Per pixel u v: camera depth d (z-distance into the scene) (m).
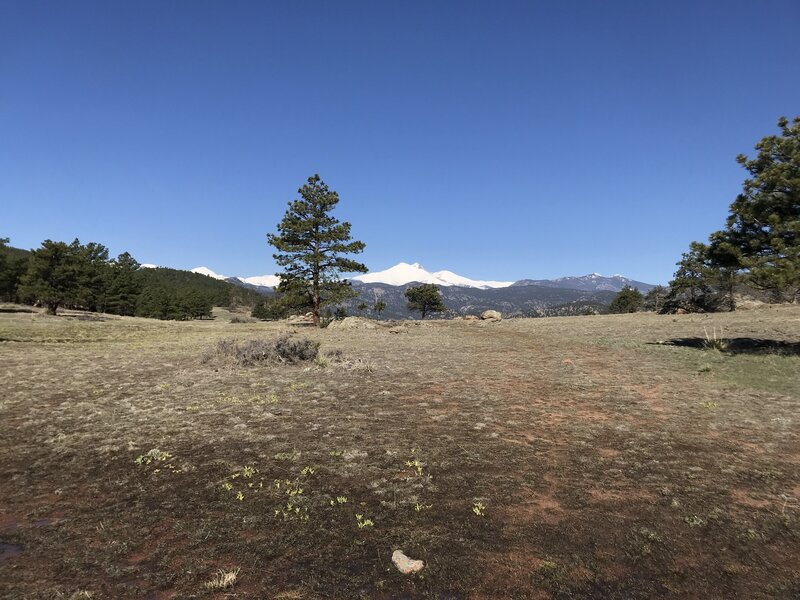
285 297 44.88
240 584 3.90
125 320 61.22
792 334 24.88
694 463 6.83
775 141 17.27
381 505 5.41
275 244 44.75
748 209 17.34
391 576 4.05
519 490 5.85
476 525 4.97
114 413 9.23
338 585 3.92
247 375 13.98
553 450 7.37
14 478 6.04
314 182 45.38
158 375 13.95
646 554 4.47
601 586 3.98
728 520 5.13
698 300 51.69
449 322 50.72
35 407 9.70
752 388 12.36
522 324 44.44
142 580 3.92
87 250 99.31
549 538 4.73
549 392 12.00
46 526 4.80
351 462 6.72
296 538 4.66
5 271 81.31
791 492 5.85
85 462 6.61
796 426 8.73
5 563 4.13
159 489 5.74
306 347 17.61
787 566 4.31
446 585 3.95
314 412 9.54
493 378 14.02
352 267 45.56
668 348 21.28
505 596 3.82
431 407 10.16
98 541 4.52
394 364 17.02
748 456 7.13
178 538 4.61
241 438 7.71
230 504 5.36
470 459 6.89
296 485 5.89
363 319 44.44
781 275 15.25
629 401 10.92
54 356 18.34
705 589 3.97
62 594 3.70
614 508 5.40
